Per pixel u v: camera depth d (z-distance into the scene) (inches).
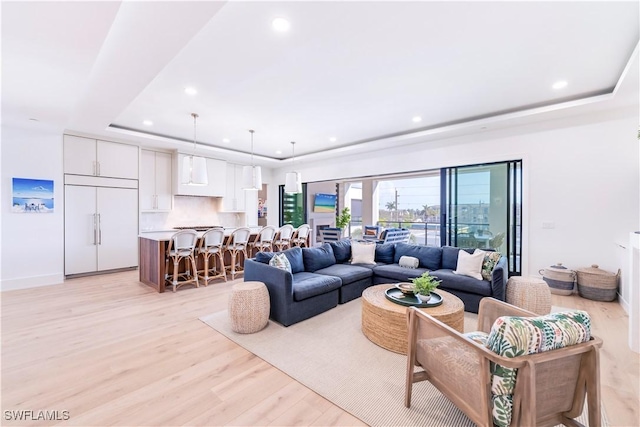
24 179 176.4
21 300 153.9
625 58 112.0
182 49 102.6
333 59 112.7
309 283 135.4
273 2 80.8
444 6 83.2
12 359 93.9
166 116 179.9
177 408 71.8
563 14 86.7
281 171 343.3
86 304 148.7
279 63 115.6
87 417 68.4
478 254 148.3
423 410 72.2
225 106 162.7
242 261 231.9
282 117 182.5
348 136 230.4
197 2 72.1
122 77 112.0
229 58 111.5
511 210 189.3
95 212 208.2
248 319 114.7
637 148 150.2
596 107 151.6
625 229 153.7
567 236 168.7
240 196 313.7
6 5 69.6
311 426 66.7
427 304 107.0
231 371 88.4
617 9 84.3
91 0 68.4
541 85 137.3
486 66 118.8
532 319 54.3
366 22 90.3
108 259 214.7
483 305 87.4
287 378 85.4
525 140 180.9
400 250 184.5
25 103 134.2
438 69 121.3
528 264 180.1
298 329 120.3
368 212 376.5
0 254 170.1
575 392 56.9
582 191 164.2
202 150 259.1
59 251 190.2
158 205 252.5
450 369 63.5
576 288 164.6
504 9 84.5
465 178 208.5
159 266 171.5
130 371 87.6
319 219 398.6
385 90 142.0
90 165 205.8
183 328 120.0
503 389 52.9
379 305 107.8
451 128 192.9
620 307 143.6
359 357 97.5
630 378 84.4
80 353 98.1
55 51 91.4
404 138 216.7
